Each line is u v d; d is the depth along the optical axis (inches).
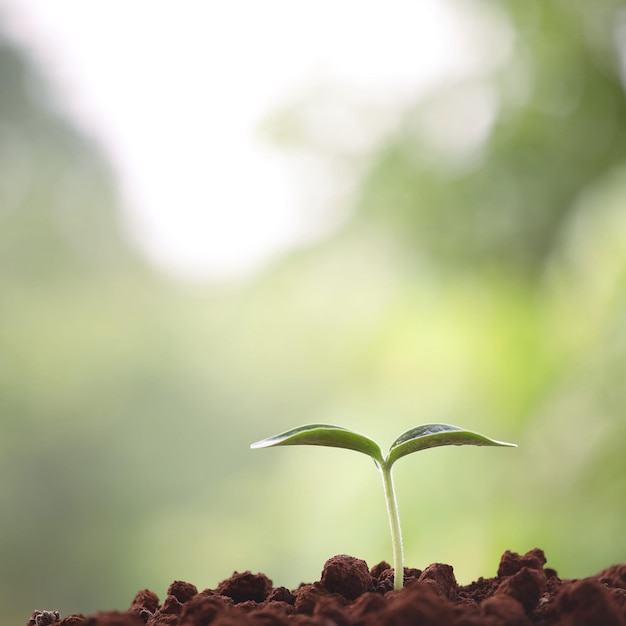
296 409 449.1
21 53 398.6
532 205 174.4
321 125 191.8
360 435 31.7
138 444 425.1
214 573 386.9
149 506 421.1
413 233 187.0
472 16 172.9
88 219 428.1
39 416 390.3
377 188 188.5
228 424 450.6
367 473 167.2
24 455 383.9
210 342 451.2
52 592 370.6
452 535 146.0
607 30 163.3
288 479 206.8
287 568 215.5
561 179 172.7
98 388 414.0
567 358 137.6
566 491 126.0
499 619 27.1
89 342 414.3
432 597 26.6
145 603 37.0
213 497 437.7
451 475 154.5
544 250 174.9
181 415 442.6
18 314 393.4
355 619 27.7
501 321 174.4
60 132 414.6
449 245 181.9
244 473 450.0
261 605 33.1
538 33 169.3
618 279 126.3
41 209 409.1
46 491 388.2
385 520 158.6
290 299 336.8
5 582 361.4
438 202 181.9
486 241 179.0
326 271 240.5
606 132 169.9
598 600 27.4
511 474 138.0
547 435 130.2
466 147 180.7
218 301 452.4
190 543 400.2
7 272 398.3
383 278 220.5
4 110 398.6
